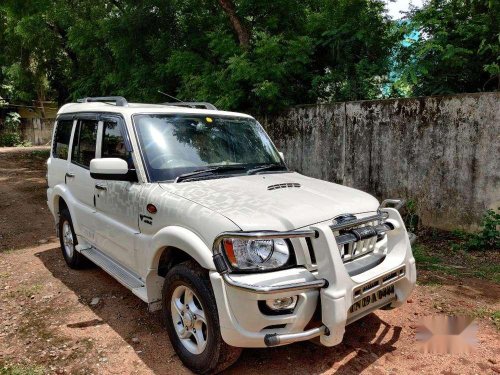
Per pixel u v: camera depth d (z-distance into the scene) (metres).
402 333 3.52
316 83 8.16
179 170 3.59
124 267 3.99
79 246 4.73
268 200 3.03
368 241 3.04
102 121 4.24
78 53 12.70
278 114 8.38
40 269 5.21
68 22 12.69
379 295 2.99
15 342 3.53
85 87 12.69
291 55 8.05
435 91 6.66
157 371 3.08
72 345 3.46
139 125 3.76
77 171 4.71
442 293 4.29
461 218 6.05
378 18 8.16
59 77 19.42
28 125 24.81
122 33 10.54
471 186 5.90
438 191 6.25
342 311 2.57
